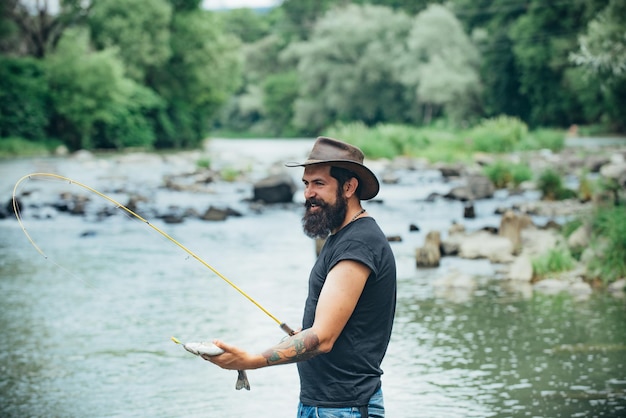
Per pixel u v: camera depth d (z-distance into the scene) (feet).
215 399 22.35
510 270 38.70
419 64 255.91
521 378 23.57
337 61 287.48
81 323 30.66
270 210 71.31
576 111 234.17
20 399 22.38
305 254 46.73
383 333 12.15
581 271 38.24
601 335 27.91
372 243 11.92
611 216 41.65
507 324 29.76
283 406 21.79
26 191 84.48
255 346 27.09
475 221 60.03
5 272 41.57
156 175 108.68
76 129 171.32
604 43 96.63
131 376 24.44
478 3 277.44
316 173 12.19
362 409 11.89
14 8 174.29
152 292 36.19
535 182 80.74
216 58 204.64
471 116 245.04
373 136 150.51
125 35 184.44
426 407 21.34
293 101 356.59
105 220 63.98
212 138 349.00
